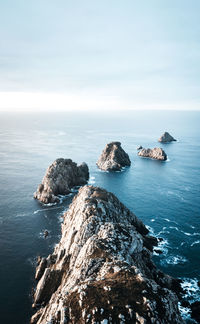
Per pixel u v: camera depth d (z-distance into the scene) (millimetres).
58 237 80000
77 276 43688
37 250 72375
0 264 65438
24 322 47438
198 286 57938
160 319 30938
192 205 107062
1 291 55688
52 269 55094
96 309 31203
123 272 39562
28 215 95500
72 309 32719
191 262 67125
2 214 95625
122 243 53031
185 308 51219
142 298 33125
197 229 85812
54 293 47562
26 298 53719
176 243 76562
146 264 55781
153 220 92562
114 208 76125
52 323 32438
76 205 82625
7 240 77250
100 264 44656
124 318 29984
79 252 54250
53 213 97875
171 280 56500
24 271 62906
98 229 59500
